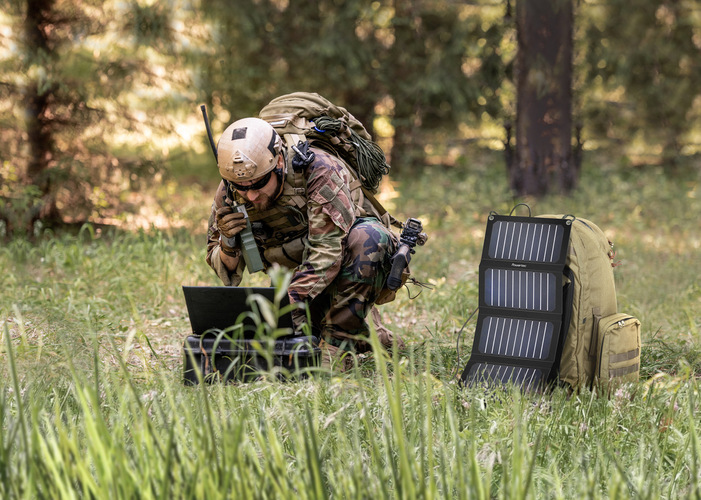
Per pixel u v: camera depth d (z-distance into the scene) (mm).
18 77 14102
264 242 5945
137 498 2859
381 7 25203
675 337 7234
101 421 3033
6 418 3898
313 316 6004
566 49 17391
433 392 4723
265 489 2992
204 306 5188
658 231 15242
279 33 23781
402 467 2908
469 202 18656
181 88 15211
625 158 27422
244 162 5320
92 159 14672
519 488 2959
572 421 4438
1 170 13688
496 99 25578
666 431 4160
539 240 5312
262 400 4348
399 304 8375
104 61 14531
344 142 5914
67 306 7258
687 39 26406
